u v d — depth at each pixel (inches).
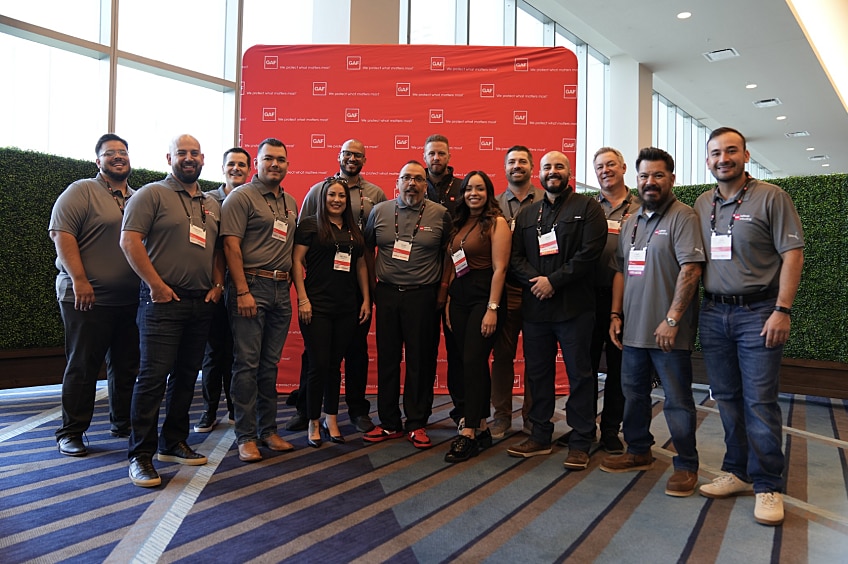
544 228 110.7
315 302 117.7
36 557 68.5
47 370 168.7
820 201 173.9
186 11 216.7
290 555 70.1
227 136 229.8
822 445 127.2
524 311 113.4
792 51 324.8
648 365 101.7
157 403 99.1
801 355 177.0
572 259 105.7
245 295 107.0
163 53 209.2
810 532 79.4
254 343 110.1
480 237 114.6
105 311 111.7
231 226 107.0
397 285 121.6
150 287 96.8
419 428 120.3
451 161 175.6
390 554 70.8
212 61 225.5
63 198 108.0
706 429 139.5
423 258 121.0
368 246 128.5
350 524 79.7
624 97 349.7
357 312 123.0
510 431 134.5
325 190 118.2
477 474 102.5
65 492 90.1
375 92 176.1
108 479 96.4
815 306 174.9
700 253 91.8
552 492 93.9
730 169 88.1
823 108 425.4
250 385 109.3
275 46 176.2
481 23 281.4
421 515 83.4
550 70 175.3
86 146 192.5
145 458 96.9
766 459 84.3
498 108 175.5
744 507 88.4
